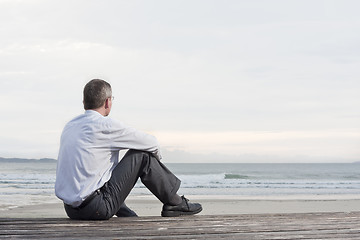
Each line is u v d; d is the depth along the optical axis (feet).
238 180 97.91
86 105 10.22
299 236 9.12
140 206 41.16
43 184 79.51
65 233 9.03
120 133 9.91
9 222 10.41
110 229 9.52
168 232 9.28
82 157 9.73
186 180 97.09
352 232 9.67
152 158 10.45
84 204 10.02
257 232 9.54
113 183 10.14
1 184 78.79
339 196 58.59
